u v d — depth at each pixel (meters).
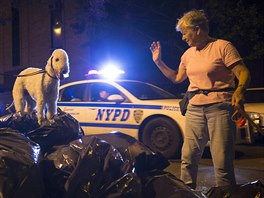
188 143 4.10
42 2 19.52
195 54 3.97
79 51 17.92
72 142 3.48
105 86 9.31
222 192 3.39
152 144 8.48
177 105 8.30
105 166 3.24
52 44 19.91
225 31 12.53
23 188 2.90
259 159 8.30
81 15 16.20
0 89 23.19
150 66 15.16
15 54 22.64
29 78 4.40
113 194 3.12
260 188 3.30
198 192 3.31
